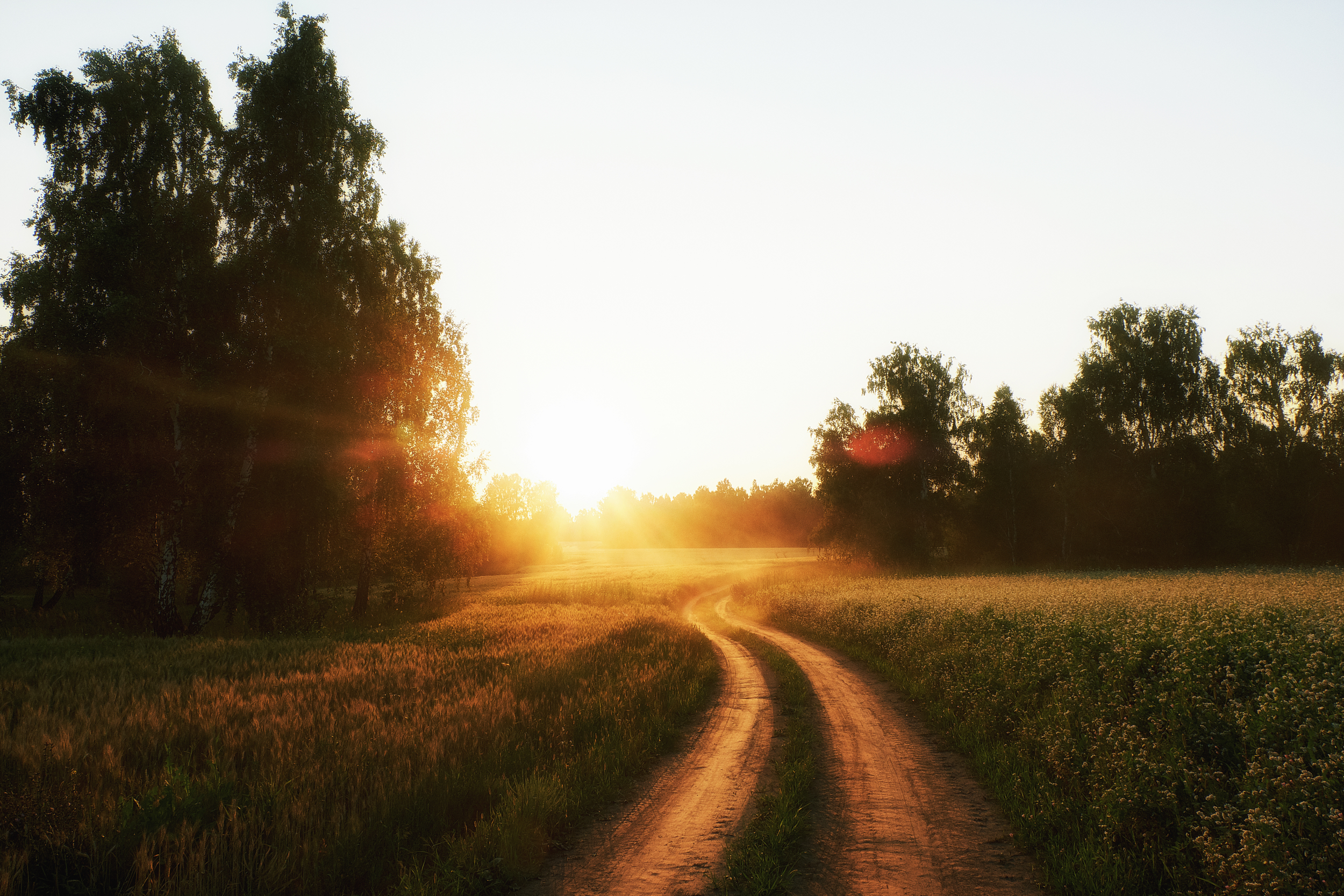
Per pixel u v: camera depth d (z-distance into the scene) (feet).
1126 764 20.52
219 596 86.53
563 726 32.40
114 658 55.06
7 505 86.99
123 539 81.97
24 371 78.07
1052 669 32.91
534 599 142.51
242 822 18.95
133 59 89.10
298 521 85.61
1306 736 17.34
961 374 194.39
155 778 23.09
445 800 22.62
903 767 28.81
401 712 34.78
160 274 83.41
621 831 22.22
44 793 20.15
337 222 92.63
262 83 88.94
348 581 145.38
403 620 104.73
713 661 59.67
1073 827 19.48
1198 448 167.32
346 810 21.03
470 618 96.73
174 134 91.15
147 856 16.65
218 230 90.12
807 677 52.54
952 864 18.89
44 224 85.30
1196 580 86.48
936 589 88.84
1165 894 15.87
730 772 28.48
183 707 36.14
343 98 97.30
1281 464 164.96
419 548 112.16
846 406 196.75
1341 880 12.91
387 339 104.27
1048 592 67.77
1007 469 194.70
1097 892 15.93
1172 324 172.55
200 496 83.51
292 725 31.04
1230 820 15.87
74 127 85.71
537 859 19.66
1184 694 23.04
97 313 77.00
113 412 79.71
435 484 111.14
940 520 191.42
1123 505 171.12
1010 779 24.84
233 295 85.71
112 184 86.79
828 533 198.59
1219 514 162.30
